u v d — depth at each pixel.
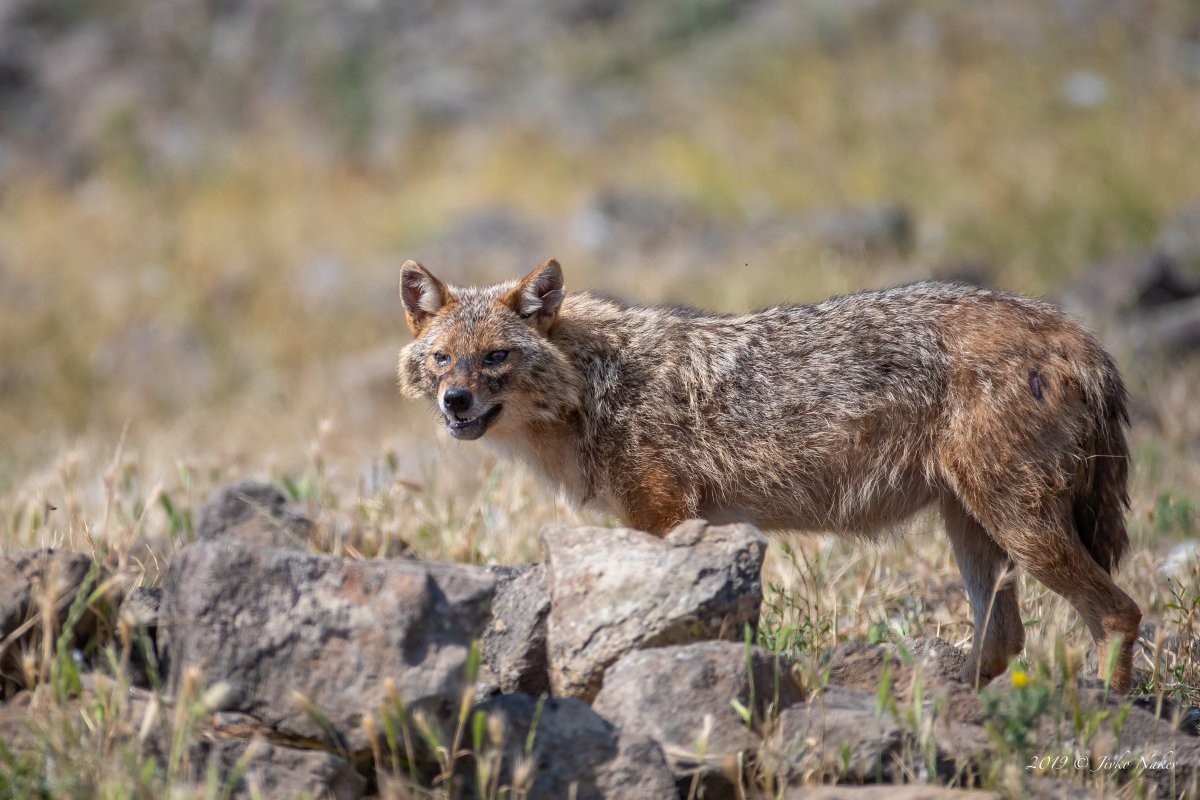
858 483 15.49
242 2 71.44
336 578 11.26
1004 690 13.05
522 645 12.87
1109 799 11.02
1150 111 47.28
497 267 44.03
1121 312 34.12
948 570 18.17
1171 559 18.61
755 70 57.84
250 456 27.30
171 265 47.81
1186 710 13.15
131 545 15.18
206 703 10.22
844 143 50.53
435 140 59.22
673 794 10.81
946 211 44.31
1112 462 15.35
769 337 15.77
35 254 50.47
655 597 12.20
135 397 39.00
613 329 16.22
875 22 58.09
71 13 72.06
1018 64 52.66
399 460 25.59
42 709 10.91
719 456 15.54
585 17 66.69
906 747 11.34
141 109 65.00
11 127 65.56
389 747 10.91
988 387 14.80
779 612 15.05
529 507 19.41
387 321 42.00
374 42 67.31
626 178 52.00
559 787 10.90
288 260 47.62
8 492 23.33
